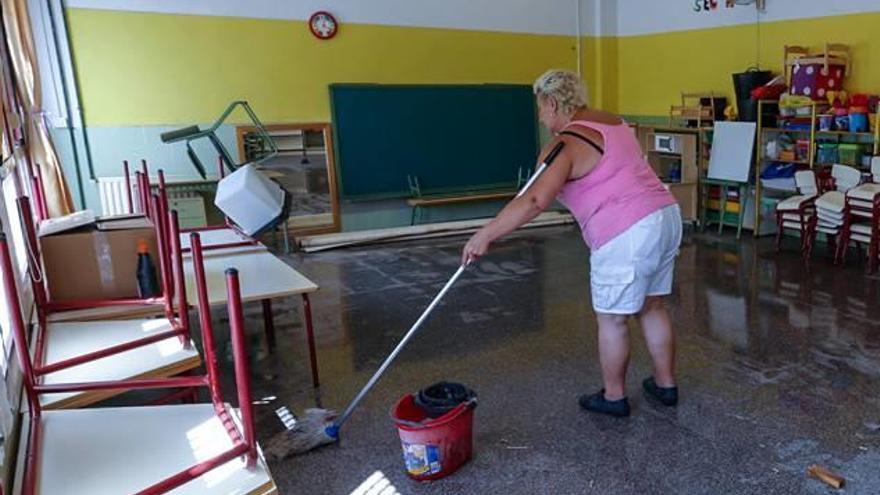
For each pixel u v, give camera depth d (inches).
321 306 175.8
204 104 242.5
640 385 119.4
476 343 144.4
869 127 204.7
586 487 89.4
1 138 114.6
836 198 204.5
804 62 217.8
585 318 157.9
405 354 139.7
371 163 271.6
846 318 150.4
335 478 93.5
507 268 209.9
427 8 273.6
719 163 252.1
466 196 285.7
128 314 108.8
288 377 129.4
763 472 91.0
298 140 259.0
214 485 61.5
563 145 95.3
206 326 76.6
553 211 300.0
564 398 116.3
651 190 97.8
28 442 70.4
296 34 252.2
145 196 146.6
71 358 90.4
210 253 148.2
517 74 298.8
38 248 110.3
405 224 286.4
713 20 264.5
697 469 92.5
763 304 163.3
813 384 117.1
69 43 220.8
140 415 74.4
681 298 170.6
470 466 95.5
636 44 304.7
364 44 264.5
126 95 231.0
